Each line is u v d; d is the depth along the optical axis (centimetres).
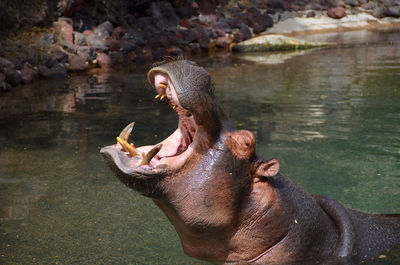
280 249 502
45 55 1725
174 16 2541
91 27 2131
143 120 1069
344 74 1587
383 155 825
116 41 2038
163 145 473
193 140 465
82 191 712
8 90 1466
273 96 1280
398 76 1510
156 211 652
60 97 1352
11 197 693
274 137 927
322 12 3369
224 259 512
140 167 432
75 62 1798
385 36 2777
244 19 2847
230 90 1374
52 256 535
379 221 583
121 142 438
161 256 531
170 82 448
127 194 705
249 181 489
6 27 1803
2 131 1026
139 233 588
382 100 1202
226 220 483
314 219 523
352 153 836
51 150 889
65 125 1055
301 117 1066
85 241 568
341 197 662
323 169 764
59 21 1964
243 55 2233
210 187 467
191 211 470
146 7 2488
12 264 520
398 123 1002
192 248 514
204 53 2323
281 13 3178
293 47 2419
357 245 526
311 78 1534
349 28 3178
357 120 1033
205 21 2673
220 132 473
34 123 1081
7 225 612
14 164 821
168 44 2233
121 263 517
